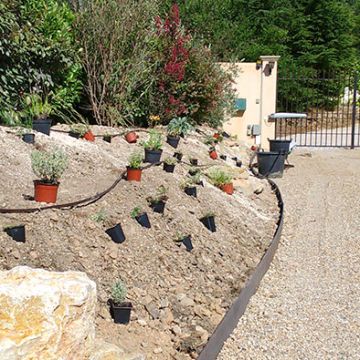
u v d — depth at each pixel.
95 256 4.76
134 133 8.85
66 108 9.48
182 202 6.70
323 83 22.64
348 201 10.14
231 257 6.17
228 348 4.81
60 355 2.71
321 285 6.37
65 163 5.36
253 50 20.53
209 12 19.34
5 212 4.79
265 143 15.01
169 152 8.91
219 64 12.46
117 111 10.15
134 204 5.90
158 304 4.67
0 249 4.31
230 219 7.25
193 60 11.34
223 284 5.51
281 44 22.59
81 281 2.89
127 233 5.30
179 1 18.86
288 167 13.36
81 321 2.83
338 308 5.79
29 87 8.69
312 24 23.91
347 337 5.18
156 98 10.91
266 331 5.20
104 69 10.00
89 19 9.98
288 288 6.25
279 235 7.67
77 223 5.06
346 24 24.30
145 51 10.47
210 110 11.96
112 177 6.56
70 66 9.38
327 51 23.44
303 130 21.20
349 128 21.64
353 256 7.36
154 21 10.69
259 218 8.17
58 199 5.41
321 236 8.17
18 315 2.65
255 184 9.87
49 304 2.69
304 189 10.99
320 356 4.82
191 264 5.50
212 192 7.80
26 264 4.28
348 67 24.08
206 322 4.73
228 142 12.41
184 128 10.39
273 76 14.86
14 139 6.72
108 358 3.38
